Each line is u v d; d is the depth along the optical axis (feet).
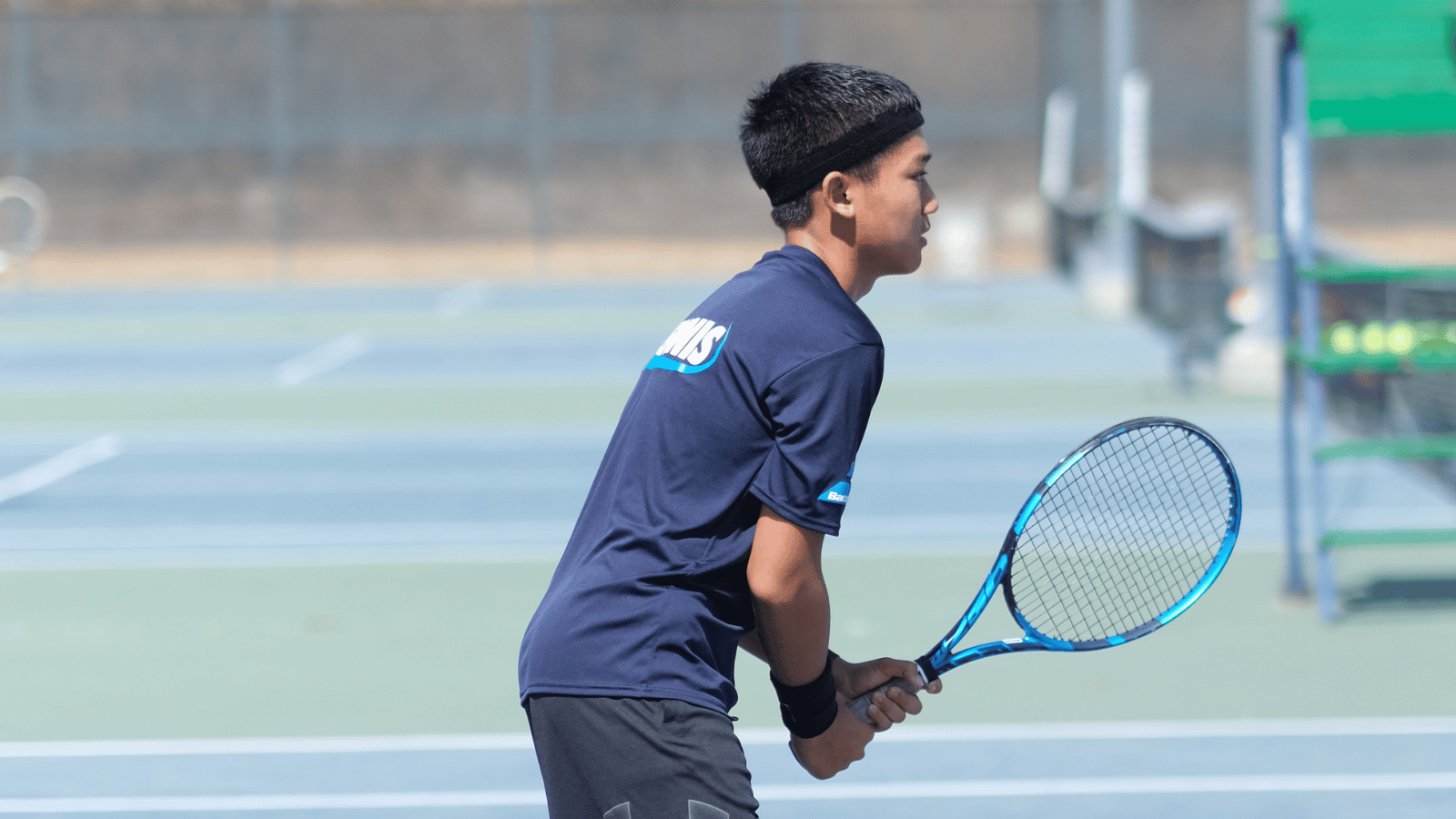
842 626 85.71
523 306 283.18
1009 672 76.59
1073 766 63.26
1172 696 72.38
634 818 30.45
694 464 30.91
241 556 105.40
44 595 94.94
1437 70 83.35
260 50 375.66
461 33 377.50
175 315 273.54
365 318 264.52
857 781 61.82
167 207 374.22
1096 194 359.05
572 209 382.42
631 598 30.91
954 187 373.40
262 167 377.30
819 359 30.37
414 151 379.76
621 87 381.81
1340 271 82.33
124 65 371.76
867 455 141.49
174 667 79.36
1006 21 373.40
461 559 103.86
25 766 64.54
